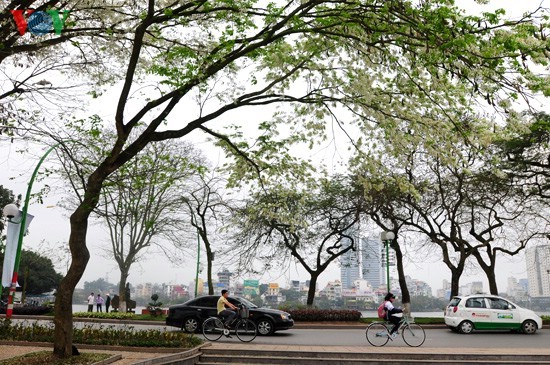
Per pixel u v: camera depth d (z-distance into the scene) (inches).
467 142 394.3
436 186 1018.1
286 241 1183.6
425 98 420.2
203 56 431.8
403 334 581.9
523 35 290.2
